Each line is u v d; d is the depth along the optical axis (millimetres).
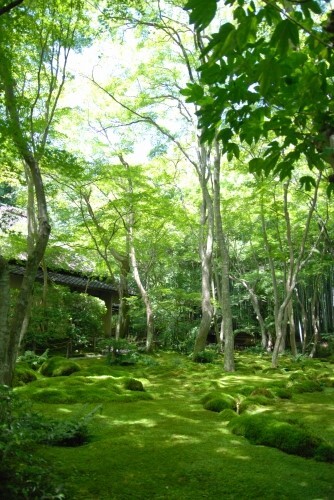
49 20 7012
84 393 7312
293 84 2846
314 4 2078
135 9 11156
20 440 3305
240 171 13086
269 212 14594
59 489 3217
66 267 16422
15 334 5207
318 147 3082
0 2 5738
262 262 22609
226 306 12430
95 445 4641
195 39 11664
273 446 4707
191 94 3004
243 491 3498
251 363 14555
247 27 2109
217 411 6582
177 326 18859
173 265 21234
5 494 3055
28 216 11461
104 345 13789
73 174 8422
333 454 4316
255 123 3133
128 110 14484
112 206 13422
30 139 6973
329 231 16766
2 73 6223
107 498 3309
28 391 7352
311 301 20391
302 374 10516
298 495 3432
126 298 17672
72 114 13641
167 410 6578
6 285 4824
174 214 15102
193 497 3379
